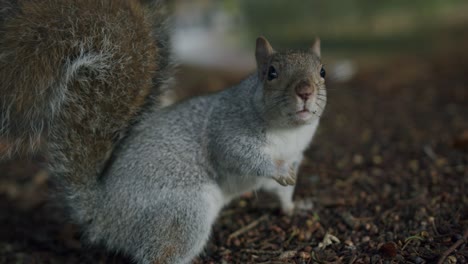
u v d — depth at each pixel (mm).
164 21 654
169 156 615
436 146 770
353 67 1250
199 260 618
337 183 707
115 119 617
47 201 731
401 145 787
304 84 591
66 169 611
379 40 1450
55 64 602
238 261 607
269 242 626
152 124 628
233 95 636
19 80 602
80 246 664
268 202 688
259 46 632
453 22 1494
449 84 1070
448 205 639
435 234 603
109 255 645
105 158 619
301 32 1527
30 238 679
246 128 620
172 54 655
